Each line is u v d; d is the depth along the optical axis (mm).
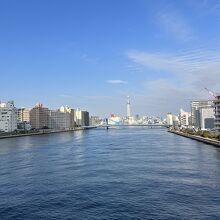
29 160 127688
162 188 75938
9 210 61688
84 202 65688
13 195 71938
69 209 61594
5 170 104000
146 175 91500
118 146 186875
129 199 67188
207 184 79625
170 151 154875
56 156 140625
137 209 60875
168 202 64812
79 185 80250
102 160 124562
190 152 150000
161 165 109375
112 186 78625
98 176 91312
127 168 104000
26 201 67125
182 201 65375
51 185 81000
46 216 58188
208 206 62156
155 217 56656
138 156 135125
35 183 83500
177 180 84375
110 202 65375
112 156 136875
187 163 113812
